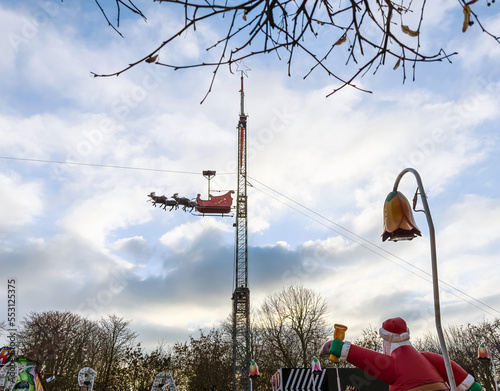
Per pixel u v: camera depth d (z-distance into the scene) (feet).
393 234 18.63
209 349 168.14
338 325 25.26
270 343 163.63
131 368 159.22
